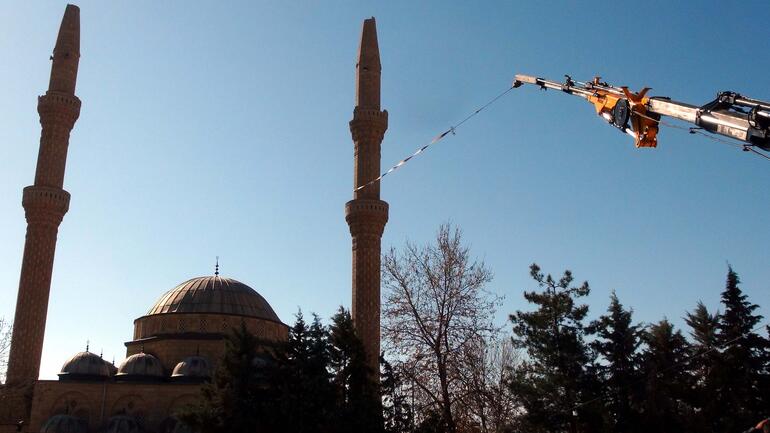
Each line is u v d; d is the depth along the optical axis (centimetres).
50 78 7069
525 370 4644
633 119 1568
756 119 1248
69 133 7006
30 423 5897
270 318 7025
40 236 6544
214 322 6681
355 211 6247
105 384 5994
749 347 5078
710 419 4847
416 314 4244
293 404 4119
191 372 6066
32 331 6303
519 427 4528
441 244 4425
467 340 4234
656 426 4522
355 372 4359
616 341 4844
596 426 4428
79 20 7362
